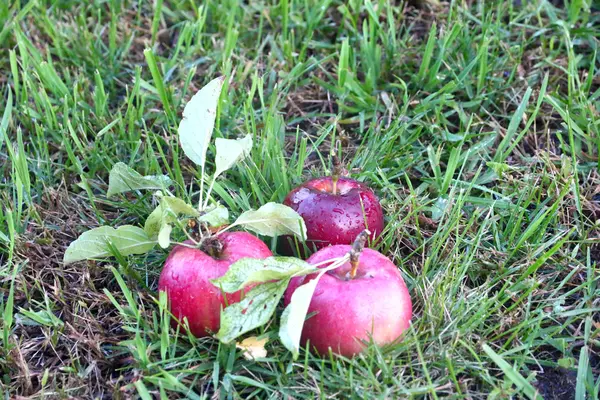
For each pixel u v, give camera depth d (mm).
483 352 760
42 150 928
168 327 751
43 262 838
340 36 1044
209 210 755
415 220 848
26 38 1004
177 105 976
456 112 971
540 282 776
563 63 998
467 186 895
